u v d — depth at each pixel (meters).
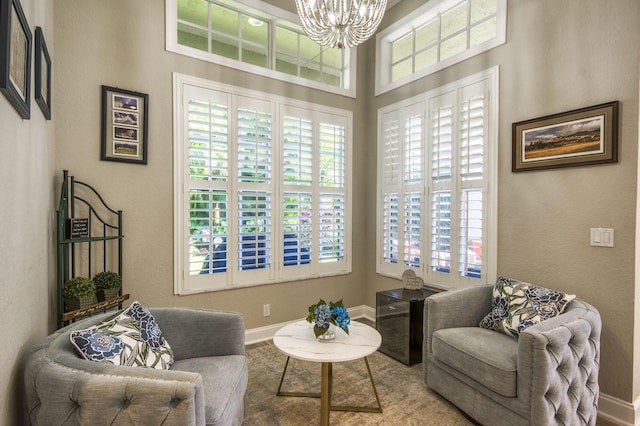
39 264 1.68
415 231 3.32
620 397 1.99
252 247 3.11
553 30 2.29
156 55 2.64
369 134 3.88
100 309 2.22
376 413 2.04
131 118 2.54
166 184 2.70
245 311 3.10
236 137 2.99
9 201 1.14
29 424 1.26
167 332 1.86
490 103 2.67
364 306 3.92
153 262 2.65
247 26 3.21
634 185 1.94
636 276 1.95
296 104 3.36
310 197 3.45
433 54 3.32
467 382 1.97
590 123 2.09
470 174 2.81
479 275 2.75
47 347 1.32
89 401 1.07
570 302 2.01
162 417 1.07
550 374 1.58
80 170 2.36
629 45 1.95
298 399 2.20
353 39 2.15
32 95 1.50
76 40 2.34
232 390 1.53
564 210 2.24
